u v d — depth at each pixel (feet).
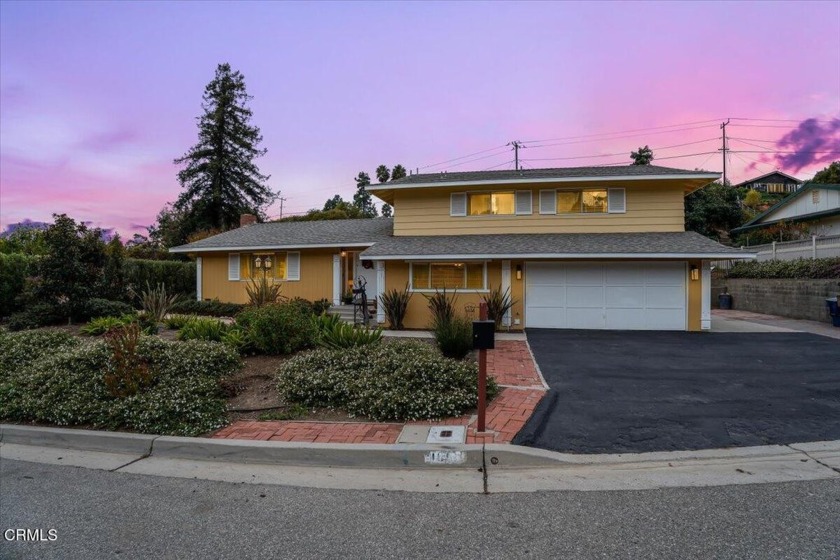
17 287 46.65
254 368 24.16
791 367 25.32
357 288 50.31
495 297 42.14
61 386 18.52
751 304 58.18
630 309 42.32
